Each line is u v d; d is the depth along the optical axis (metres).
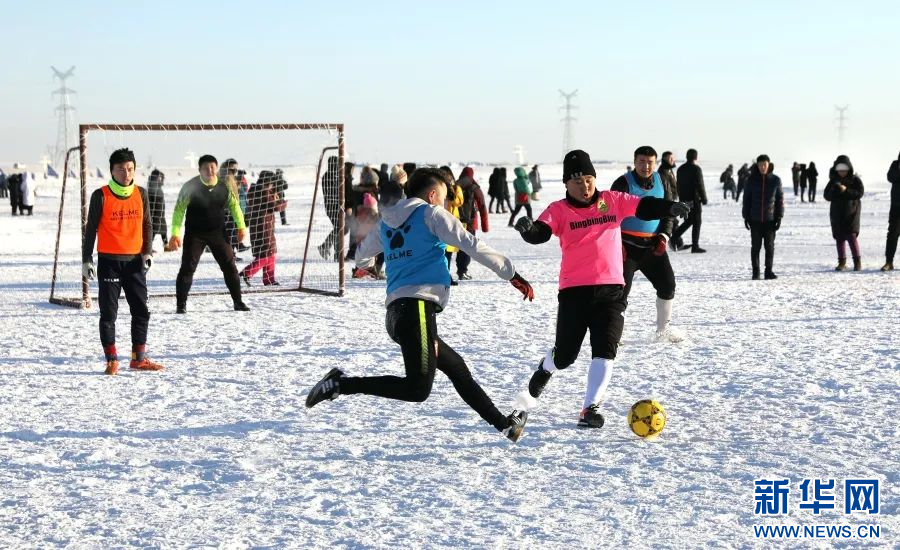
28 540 4.73
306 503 5.23
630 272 9.22
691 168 21.22
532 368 8.98
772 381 8.16
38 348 10.34
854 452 6.03
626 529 4.76
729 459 5.94
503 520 4.90
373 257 6.10
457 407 7.47
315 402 5.80
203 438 6.65
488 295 14.57
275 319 12.40
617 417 7.08
